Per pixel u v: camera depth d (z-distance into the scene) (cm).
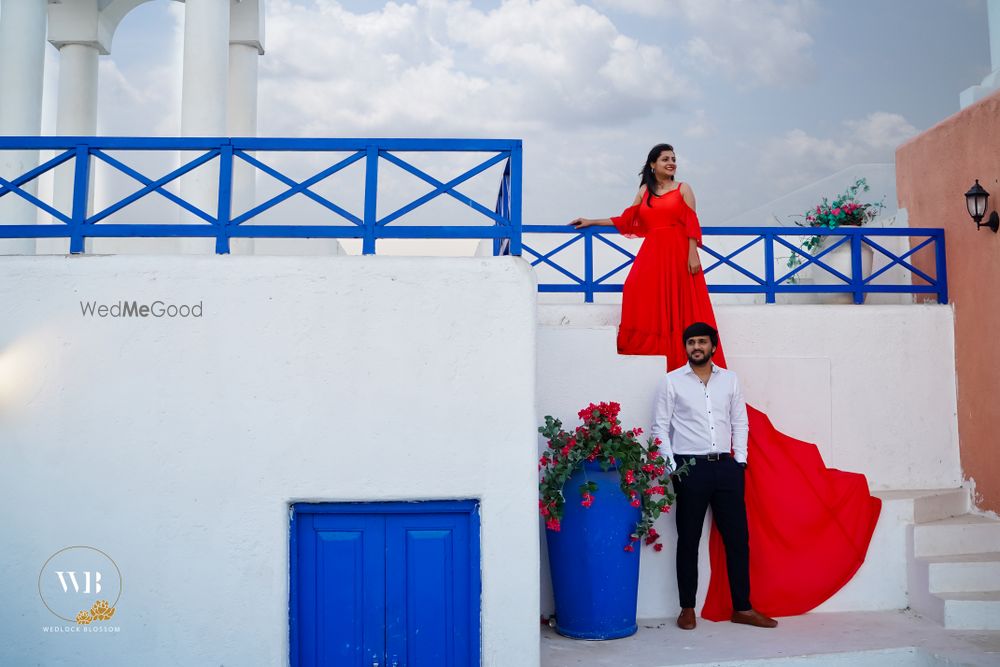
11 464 401
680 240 544
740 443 495
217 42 713
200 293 411
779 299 791
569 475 462
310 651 412
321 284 413
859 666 436
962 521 539
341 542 416
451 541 420
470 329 416
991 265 564
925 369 598
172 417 405
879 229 631
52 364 405
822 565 509
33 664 395
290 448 407
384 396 411
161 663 397
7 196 689
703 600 512
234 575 401
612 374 518
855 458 583
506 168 512
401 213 437
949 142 621
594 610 461
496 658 403
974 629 475
